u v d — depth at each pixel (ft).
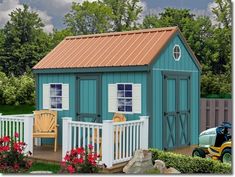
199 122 45.91
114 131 35.45
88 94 42.19
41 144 45.91
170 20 111.96
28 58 110.73
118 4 128.16
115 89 40.29
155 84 39.17
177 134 42.22
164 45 40.37
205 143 36.96
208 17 108.99
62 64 44.29
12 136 38.06
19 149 31.12
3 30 118.01
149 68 38.01
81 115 42.63
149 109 38.32
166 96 40.55
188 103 44.16
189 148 43.06
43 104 46.03
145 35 43.86
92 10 121.70
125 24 128.57
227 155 33.88
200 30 107.24
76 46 47.91
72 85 43.47
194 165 33.50
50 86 45.42
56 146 42.09
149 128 38.27
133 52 41.09
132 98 39.32
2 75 89.86
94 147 35.04
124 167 33.88
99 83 41.32
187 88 44.19
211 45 102.53
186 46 44.06
